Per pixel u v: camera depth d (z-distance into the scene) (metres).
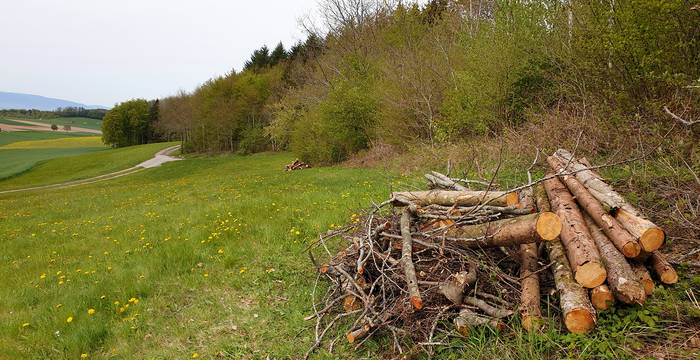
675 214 4.16
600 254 3.20
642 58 6.45
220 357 3.88
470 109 13.05
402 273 3.92
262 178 21.06
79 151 80.56
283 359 3.73
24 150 81.94
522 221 3.49
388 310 3.67
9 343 4.36
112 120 89.88
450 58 17.69
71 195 22.66
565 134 7.73
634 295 2.89
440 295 3.65
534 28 11.31
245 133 55.88
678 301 3.03
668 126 5.75
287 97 39.84
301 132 30.73
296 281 5.43
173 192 18.50
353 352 3.62
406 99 18.48
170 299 5.27
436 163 12.40
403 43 25.39
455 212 4.21
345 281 4.22
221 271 6.09
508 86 12.13
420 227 4.48
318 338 3.83
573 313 2.91
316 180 16.97
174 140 90.31
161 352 4.03
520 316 3.24
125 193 20.42
